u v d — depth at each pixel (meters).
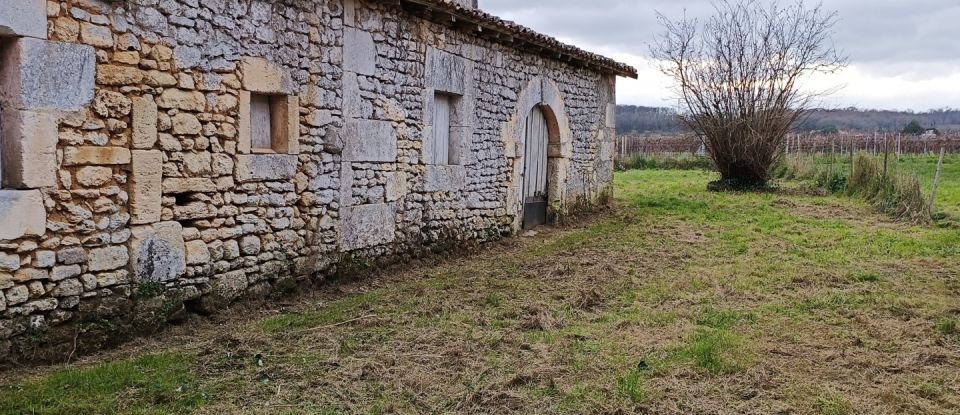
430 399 4.21
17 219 4.47
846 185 16.06
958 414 4.07
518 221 10.90
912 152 34.62
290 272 6.65
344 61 7.12
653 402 4.18
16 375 4.43
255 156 6.16
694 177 21.84
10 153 4.54
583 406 4.12
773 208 13.86
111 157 5.01
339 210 7.18
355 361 4.82
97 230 4.96
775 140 17.17
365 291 7.08
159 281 5.38
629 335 5.51
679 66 17.72
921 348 5.22
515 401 4.18
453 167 9.02
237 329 5.59
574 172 12.48
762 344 5.29
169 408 4.01
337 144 7.06
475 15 8.60
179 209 5.52
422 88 8.31
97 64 4.90
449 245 9.03
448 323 5.80
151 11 5.23
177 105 5.45
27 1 4.46
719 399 4.25
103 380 4.36
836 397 4.27
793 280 7.50
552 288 7.22
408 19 8.02
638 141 33.53
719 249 9.55
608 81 13.77
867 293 6.93
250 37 6.05
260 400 4.16
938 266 8.27
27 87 4.49
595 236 10.78
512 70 10.25
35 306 4.61
